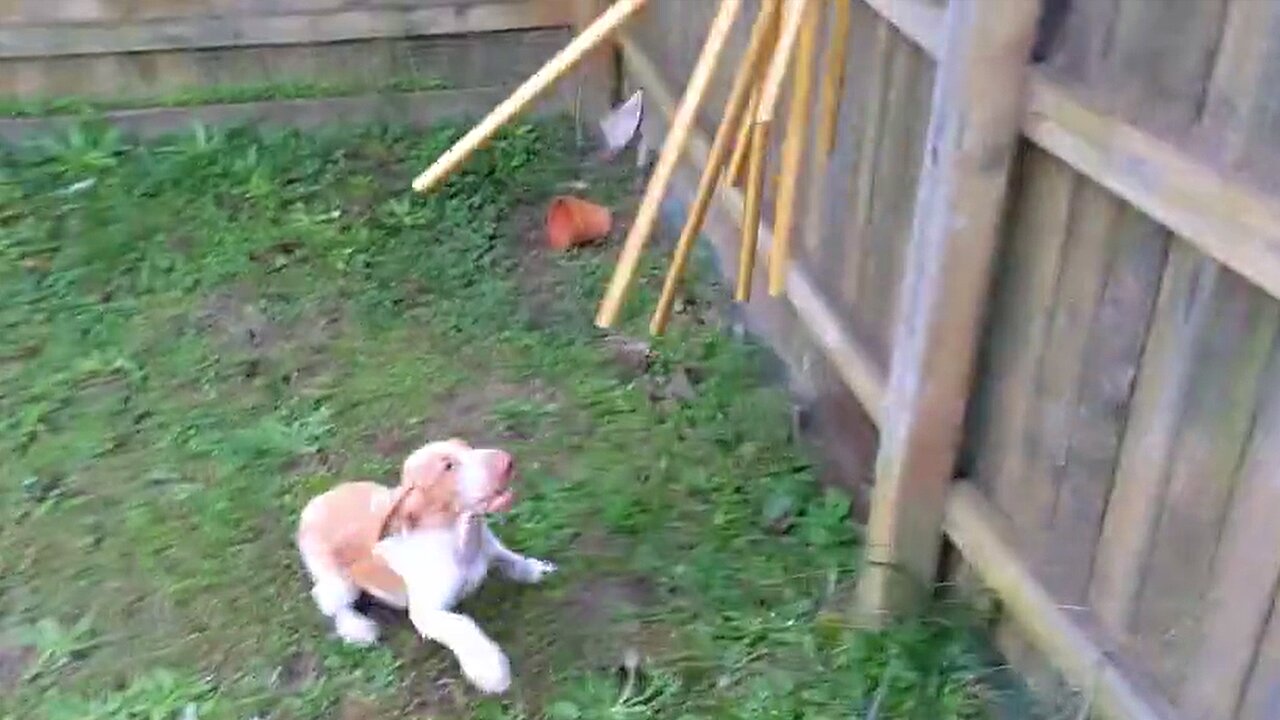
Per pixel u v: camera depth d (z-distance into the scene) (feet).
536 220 12.57
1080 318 6.41
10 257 11.44
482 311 11.09
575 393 10.03
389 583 7.50
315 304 11.10
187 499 8.78
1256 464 5.43
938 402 7.23
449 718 7.27
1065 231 6.41
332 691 7.40
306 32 13.85
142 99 13.71
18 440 9.26
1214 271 5.46
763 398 9.91
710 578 8.20
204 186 12.77
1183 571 6.00
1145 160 5.50
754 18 10.02
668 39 12.51
